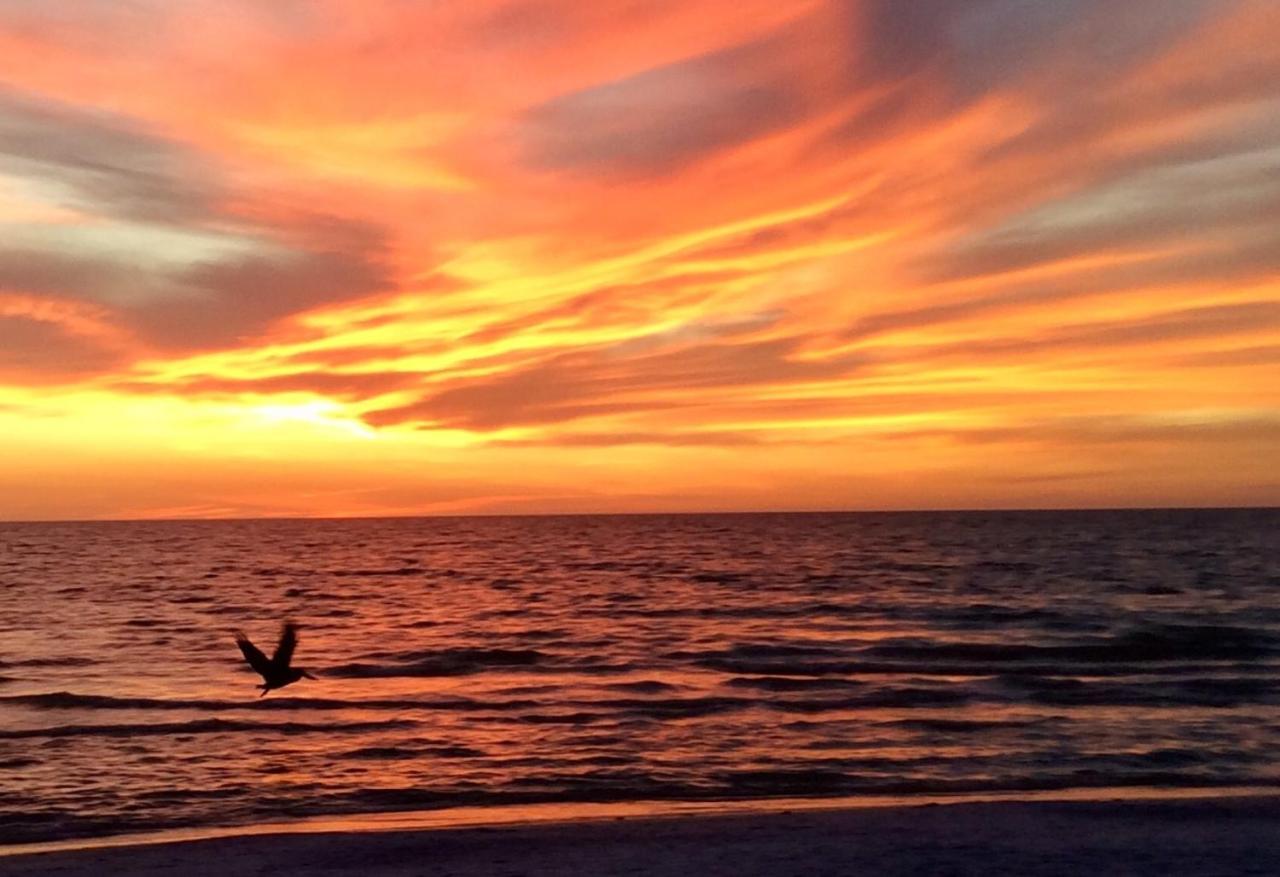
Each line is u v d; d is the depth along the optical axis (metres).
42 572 86.25
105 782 18.70
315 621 48.56
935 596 57.38
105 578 79.06
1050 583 65.62
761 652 36.16
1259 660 33.09
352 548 135.38
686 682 30.06
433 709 25.80
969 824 14.49
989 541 130.50
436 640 41.03
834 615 48.66
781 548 119.69
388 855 13.25
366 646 39.19
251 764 20.05
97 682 30.89
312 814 16.78
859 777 18.89
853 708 25.45
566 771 19.48
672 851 13.23
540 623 47.31
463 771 19.55
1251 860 12.64
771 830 14.27
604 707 25.88
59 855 13.47
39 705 26.67
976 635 40.28
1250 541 124.19
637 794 17.94
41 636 42.34
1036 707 25.25
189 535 199.88
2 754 20.89
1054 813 15.11
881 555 101.94
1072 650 35.38
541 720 24.27
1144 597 55.56
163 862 13.10
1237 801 15.76
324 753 20.94
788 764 19.89
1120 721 23.47
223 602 58.81
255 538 180.25
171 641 40.59
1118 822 14.54
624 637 41.38
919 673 31.31
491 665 34.12
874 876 12.09
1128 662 32.97
